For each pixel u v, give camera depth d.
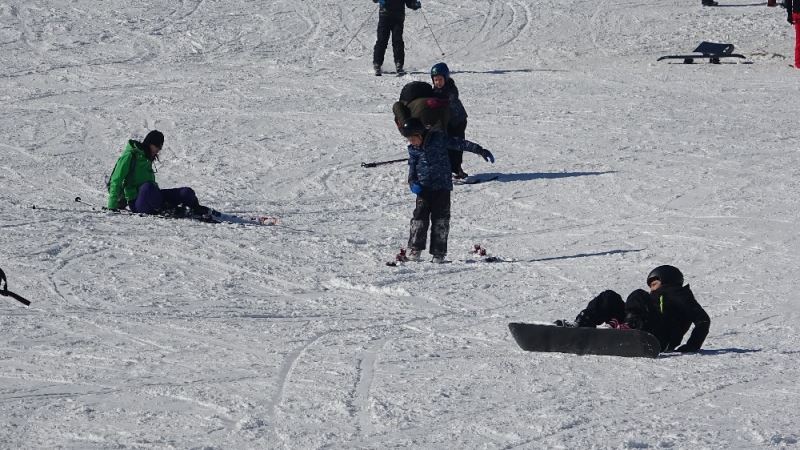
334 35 64.25
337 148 41.03
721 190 33.75
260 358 18.23
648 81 51.84
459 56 59.53
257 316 22.02
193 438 13.82
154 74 55.69
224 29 65.44
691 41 61.62
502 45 61.69
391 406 15.08
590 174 36.38
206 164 39.09
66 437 13.94
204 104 48.59
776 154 38.03
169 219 31.94
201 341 19.61
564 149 39.75
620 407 14.66
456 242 29.67
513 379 16.41
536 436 13.49
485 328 20.55
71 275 25.48
